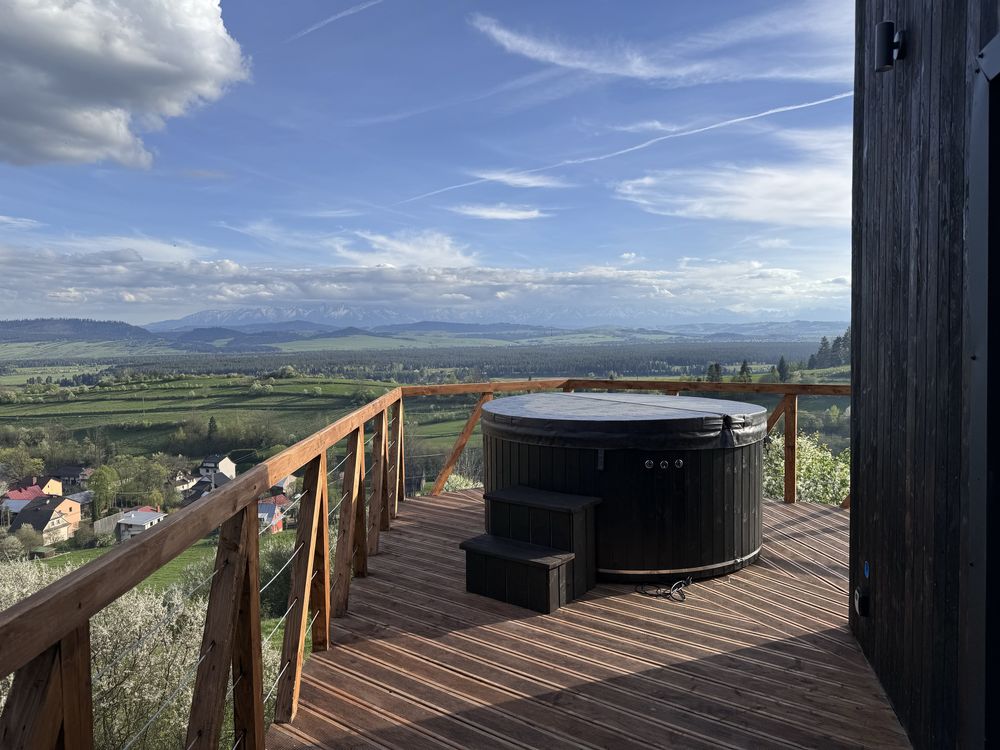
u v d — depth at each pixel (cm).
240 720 187
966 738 162
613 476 366
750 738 220
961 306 172
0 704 587
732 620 320
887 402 243
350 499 339
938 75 189
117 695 744
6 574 1290
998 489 151
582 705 242
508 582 342
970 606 159
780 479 1100
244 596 184
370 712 239
